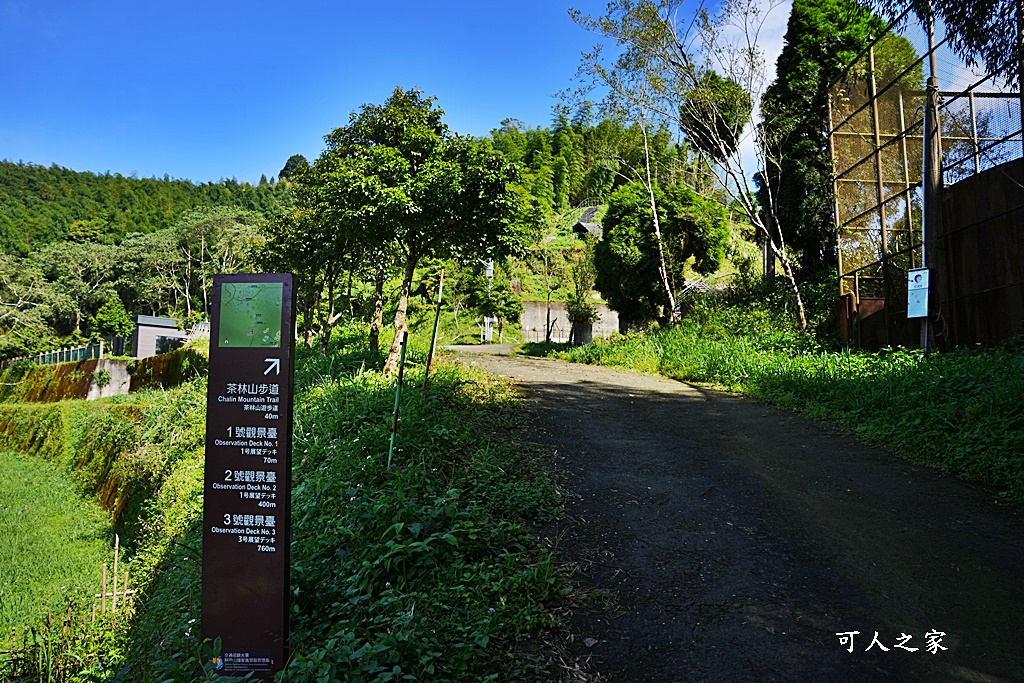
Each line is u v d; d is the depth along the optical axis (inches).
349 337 906.7
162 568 297.9
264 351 146.4
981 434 271.7
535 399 414.0
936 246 429.7
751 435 330.3
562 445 305.4
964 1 268.5
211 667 137.3
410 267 458.9
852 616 161.5
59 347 1941.4
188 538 288.8
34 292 1925.4
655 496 242.2
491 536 201.8
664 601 171.0
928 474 261.3
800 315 600.7
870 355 471.5
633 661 146.8
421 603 164.6
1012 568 183.2
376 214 425.1
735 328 660.1
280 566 144.1
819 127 701.3
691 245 817.5
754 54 633.0
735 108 653.9
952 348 435.8
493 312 1320.1
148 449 555.2
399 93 560.1
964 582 176.2
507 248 450.3
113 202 3786.9
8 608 378.6
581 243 1515.7
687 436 329.7
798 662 143.4
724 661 144.9
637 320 851.4
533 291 1466.5
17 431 1071.6
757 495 241.6
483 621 154.6
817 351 539.2
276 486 144.8
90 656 256.7
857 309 528.1
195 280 2568.9
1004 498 232.7
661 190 840.9
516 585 173.0
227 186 4712.1
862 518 219.1
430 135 456.8
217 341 147.6
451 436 283.7
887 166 509.7
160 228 3518.7
